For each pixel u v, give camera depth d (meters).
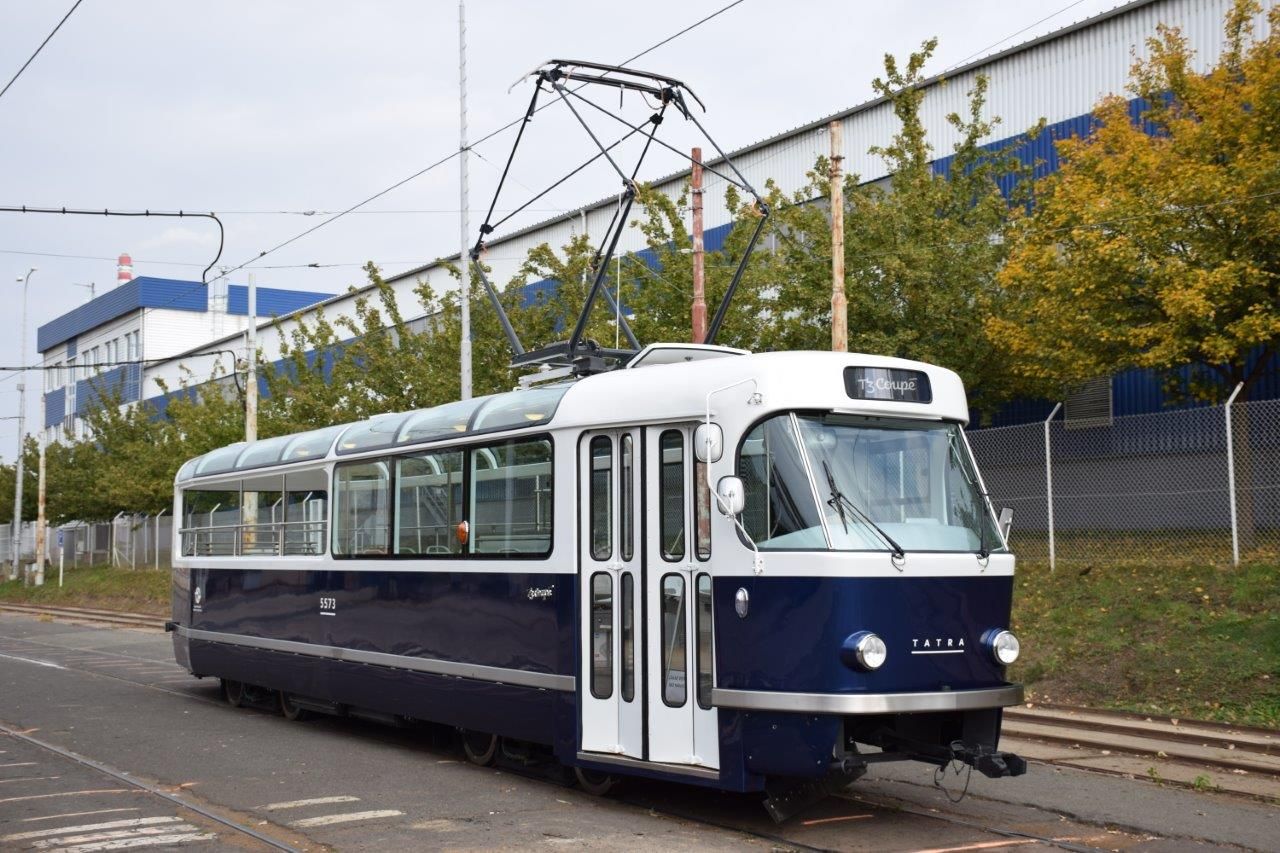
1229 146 17.67
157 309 65.69
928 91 27.06
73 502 51.41
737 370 8.77
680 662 8.86
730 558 8.54
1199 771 10.52
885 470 8.79
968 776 9.05
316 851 8.01
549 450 10.07
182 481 17.75
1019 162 22.20
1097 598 16.16
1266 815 8.94
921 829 8.49
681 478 9.00
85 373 73.00
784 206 22.27
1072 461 18.28
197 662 16.67
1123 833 8.44
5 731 13.78
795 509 8.38
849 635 8.11
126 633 30.41
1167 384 19.77
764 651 8.30
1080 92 24.30
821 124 29.28
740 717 8.40
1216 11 22.09
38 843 8.30
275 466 14.80
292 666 14.04
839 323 17.12
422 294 30.00
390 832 8.50
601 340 22.95
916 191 20.92
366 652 12.55
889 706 8.07
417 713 11.70
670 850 7.89
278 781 10.55
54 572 52.81
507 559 10.45
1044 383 21.28
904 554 8.38
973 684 8.59
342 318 32.78
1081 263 17.72
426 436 11.84
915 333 20.39
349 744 12.79
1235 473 16.27
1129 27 23.50
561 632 9.74
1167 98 22.25
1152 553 17.05
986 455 19.55
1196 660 13.71
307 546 13.91
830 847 7.96
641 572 9.18
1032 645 15.52
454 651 11.12
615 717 9.30
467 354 23.03
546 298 26.83
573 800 9.66
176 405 41.12
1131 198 17.47
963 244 20.89
